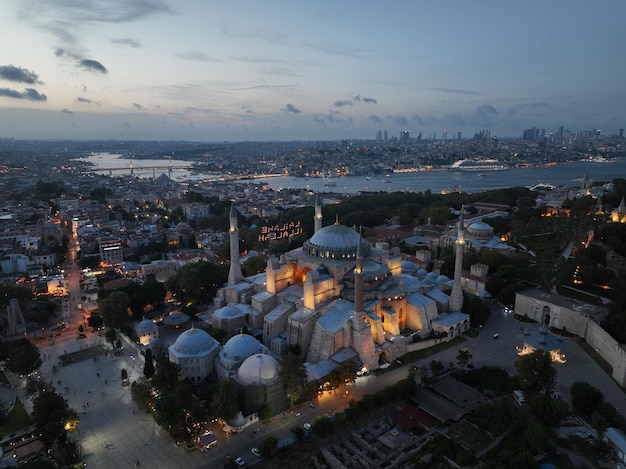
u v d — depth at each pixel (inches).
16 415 5374.0
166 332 7421.3
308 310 6658.5
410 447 4707.2
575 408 5098.4
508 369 6087.6
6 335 7480.3
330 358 6122.1
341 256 7204.7
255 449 4675.2
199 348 6008.9
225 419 4913.9
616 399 5413.4
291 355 5369.1
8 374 6294.3
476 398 5339.6
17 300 7687.0
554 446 4603.8
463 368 6102.4
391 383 5885.8
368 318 6466.5
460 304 7578.7
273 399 5265.8
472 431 4867.1
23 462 4544.8
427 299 7253.9
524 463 4254.4
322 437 4874.5
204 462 4542.3
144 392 5206.7
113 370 6333.7
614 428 4690.0
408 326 7170.3
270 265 7303.2
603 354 6348.4
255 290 7800.2
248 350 5866.1
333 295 6934.1
